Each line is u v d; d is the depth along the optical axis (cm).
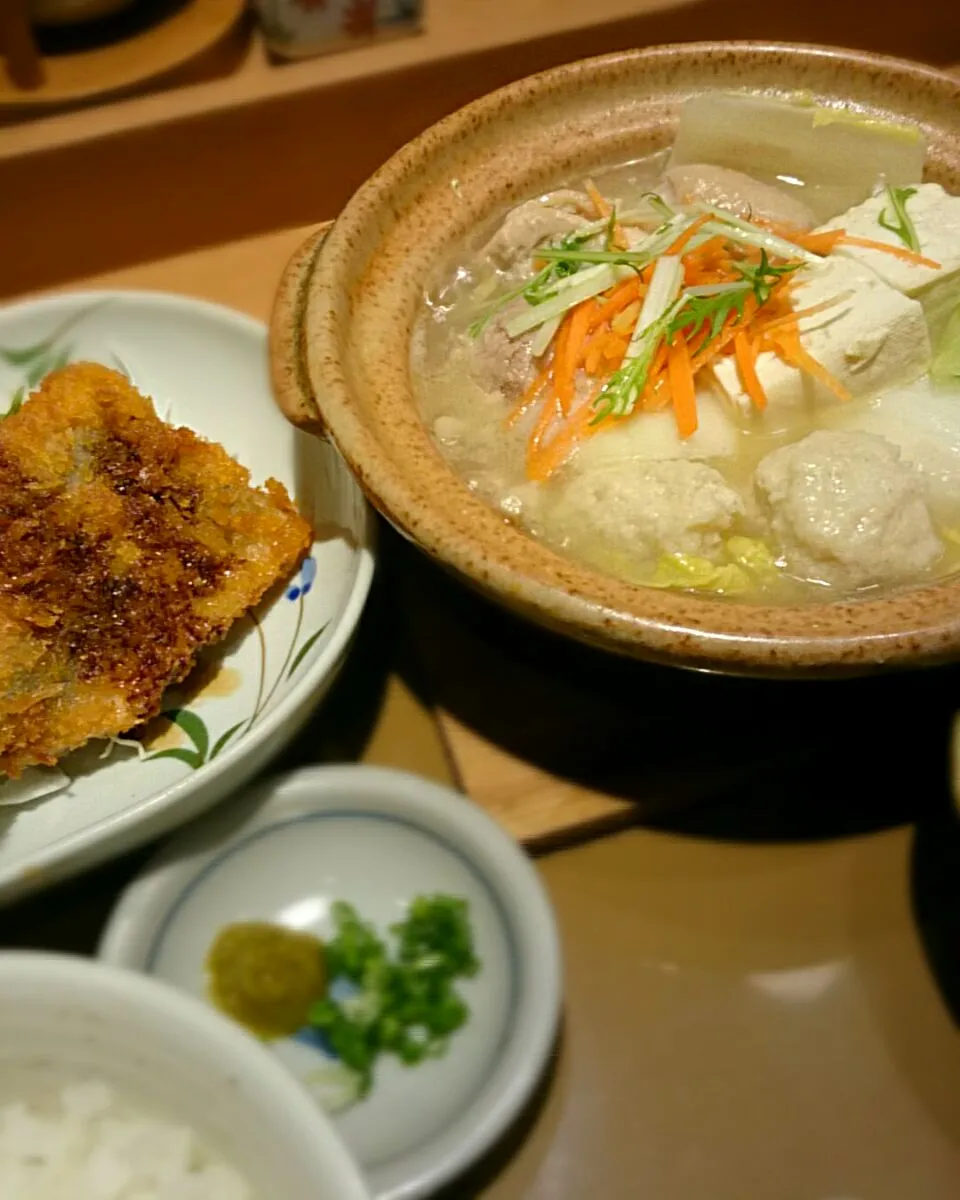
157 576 31
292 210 42
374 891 29
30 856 26
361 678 33
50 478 32
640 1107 27
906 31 43
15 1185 22
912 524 29
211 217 41
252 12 40
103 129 37
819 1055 28
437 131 34
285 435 36
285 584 34
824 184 36
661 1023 28
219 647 33
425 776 32
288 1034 27
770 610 26
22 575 31
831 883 30
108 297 36
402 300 33
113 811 30
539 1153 27
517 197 36
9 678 29
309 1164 20
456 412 33
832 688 32
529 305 33
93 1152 22
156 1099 22
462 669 33
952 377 33
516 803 31
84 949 29
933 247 32
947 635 25
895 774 31
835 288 32
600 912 30
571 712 32
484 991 28
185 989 28
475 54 39
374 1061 27
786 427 32
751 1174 27
